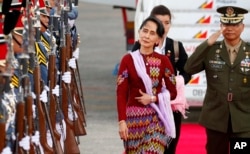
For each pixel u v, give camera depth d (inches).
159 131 569.9
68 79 622.8
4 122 442.9
